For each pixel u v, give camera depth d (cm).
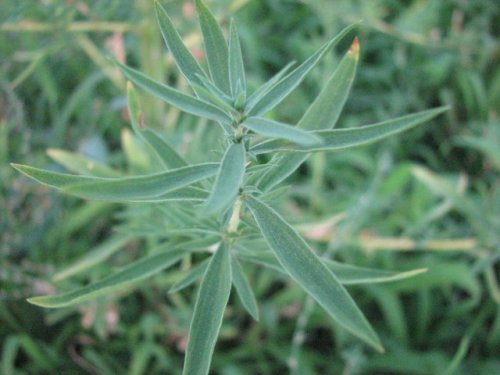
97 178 17
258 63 47
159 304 37
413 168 38
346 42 48
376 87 48
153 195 15
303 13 49
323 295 17
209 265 19
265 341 38
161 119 39
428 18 47
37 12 32
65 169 39
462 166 47
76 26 34
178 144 35
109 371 36
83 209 37
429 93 48
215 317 18
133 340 37
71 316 37
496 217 37
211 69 18
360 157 42
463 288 41
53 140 41
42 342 37
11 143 38
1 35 35
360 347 37
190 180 16
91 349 37
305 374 36
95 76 41
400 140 46
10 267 35
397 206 41
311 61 17
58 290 35
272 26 50
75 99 41
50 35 35
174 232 21
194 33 37
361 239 37
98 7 34
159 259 21
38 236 37
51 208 37
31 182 36
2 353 38
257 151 17
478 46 48
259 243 22
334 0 44
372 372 39
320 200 40
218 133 29
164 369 37
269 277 37
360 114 48
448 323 39
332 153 43
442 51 48
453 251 40
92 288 20
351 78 19
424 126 47
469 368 38
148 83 16
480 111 47
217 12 37
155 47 37
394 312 37
